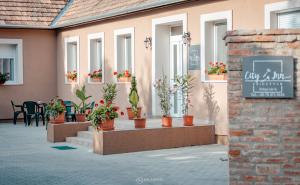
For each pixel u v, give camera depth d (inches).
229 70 305.4
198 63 626.2
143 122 563.2
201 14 619.2
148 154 530.6
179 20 655.1
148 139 555.2
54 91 976.3
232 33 304.3
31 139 676.1
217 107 596.1
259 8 540.7
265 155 303.0
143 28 728.3
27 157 523.2
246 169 304.5
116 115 543.8
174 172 426.3
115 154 534.6
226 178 395.9
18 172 438.9
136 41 745.0
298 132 300.0
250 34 302.5
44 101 966.4
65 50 944.9
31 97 954.7
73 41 920.3
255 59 301.1
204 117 616.7
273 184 303.0
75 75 918.4
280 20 531.8
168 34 710.5
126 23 768.9
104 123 538.3
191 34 636.7
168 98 666.2
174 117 688.4
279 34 300.5
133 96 669.3
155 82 701.9
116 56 796.6
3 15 930.1
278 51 301.3
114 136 535.8
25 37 949.2
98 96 846.5
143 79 731.4
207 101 611.5
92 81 864.3
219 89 593.6
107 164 472.4
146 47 721.0
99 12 829.8
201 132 588.1
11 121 937.5
